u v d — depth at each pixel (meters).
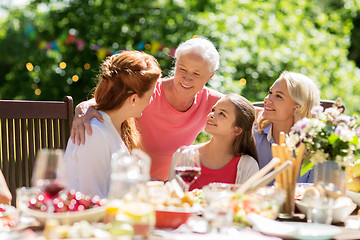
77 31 8.34
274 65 6.87
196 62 3.29
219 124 3.16
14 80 9.62
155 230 1.96
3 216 2.03
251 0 7.71
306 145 2.34
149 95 2.87
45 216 1.91
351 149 2.30
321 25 8.60
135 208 1.80
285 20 7.66
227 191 2.13
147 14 8.03
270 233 1.91
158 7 7.88
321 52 7.51
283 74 3.36
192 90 3.37
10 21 11.64
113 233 1.73
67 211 2.00
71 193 2.11
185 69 3.32
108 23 8.22
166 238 1.78
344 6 10.24
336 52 7.71
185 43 3.37
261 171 2.28
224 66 6.56
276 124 3.40
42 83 8.62
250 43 6.98
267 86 6.91
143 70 2.82
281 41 7.40
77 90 8.37
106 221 1.89
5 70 11.53
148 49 7.64
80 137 2.70
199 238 1.77
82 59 8.34
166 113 3.49
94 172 2.67
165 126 3.53
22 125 3.34
